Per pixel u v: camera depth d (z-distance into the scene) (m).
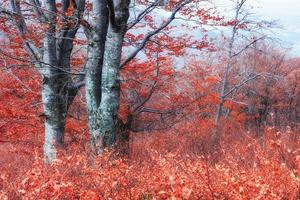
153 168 5.30
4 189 5.12
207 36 12.13
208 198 4.09
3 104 12.68
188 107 15.66
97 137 8.86
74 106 14.62
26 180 4.28
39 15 10.29
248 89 32.94
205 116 22.45
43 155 11.29
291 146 6.58
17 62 12.45
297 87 34.75
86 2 12.57
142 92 13.94
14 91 13.16
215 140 12.95
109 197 4.40
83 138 11.64
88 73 9.35
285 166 4.31
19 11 10.71
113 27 8.89
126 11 8.89
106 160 5.93
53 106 11.08
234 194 3.94
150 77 13.43
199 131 15.55
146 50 12.52
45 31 10.08
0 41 11.90
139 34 12.40
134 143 12.58
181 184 3.88
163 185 4.25
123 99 13.95
